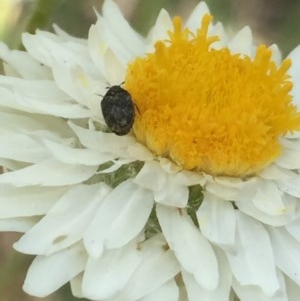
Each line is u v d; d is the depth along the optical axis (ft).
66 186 0.17
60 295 0.26
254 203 0.17
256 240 0.17
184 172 0.17
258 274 0.16
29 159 0.17
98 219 0.16
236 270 0.17
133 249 0.17
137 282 0.16
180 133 0.17
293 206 0.17
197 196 0.17
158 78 0.17
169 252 0.17
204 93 0.17
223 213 0.17
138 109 0.17
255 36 0.34
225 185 0.17
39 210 0.17
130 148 0.17
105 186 0.17
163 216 0.17
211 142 0.17
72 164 0.17
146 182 0.17
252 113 0.17
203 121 0.17
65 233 0.16
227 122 0.17
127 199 0.17
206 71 0.17
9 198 0.17
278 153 0.17
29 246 0.16
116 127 0.17
